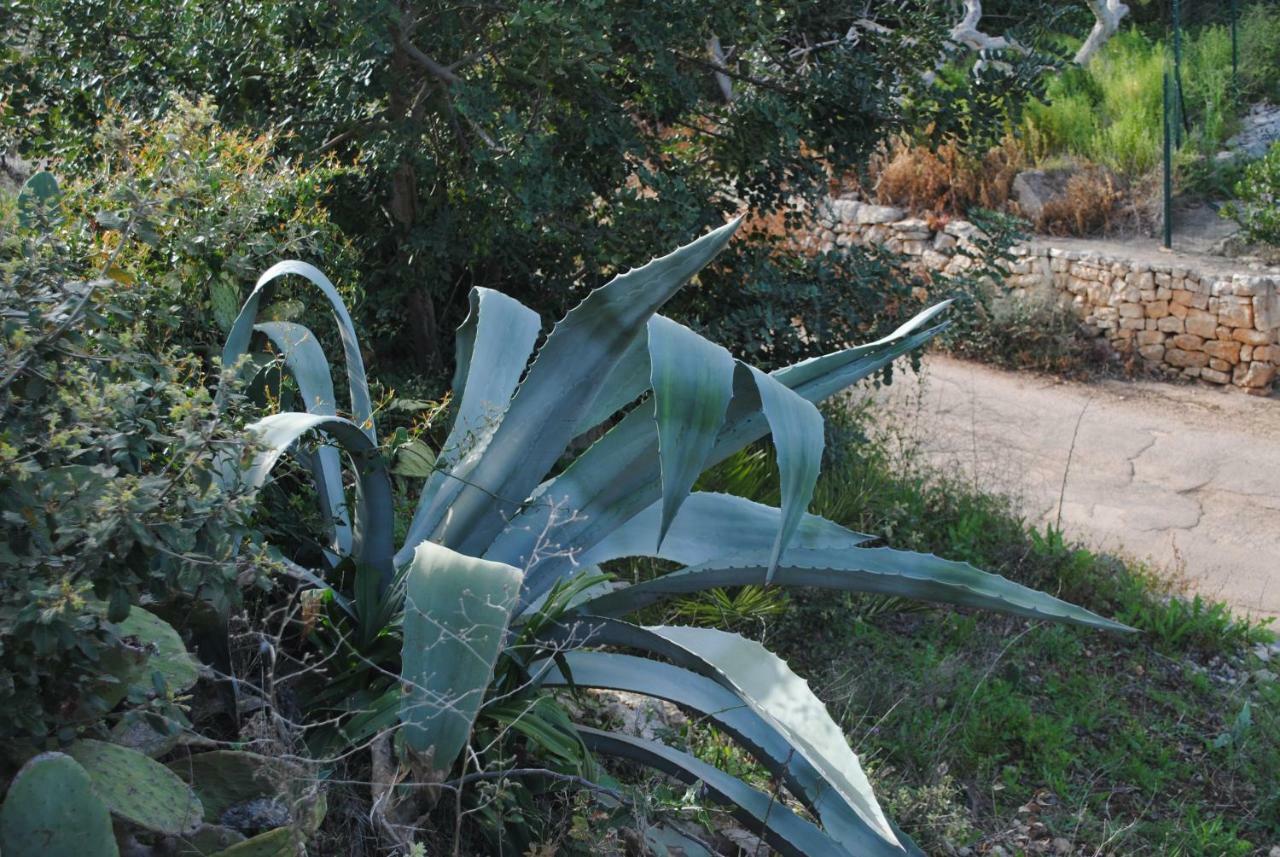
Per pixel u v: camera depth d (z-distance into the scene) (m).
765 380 2.52
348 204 5.45
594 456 3.13
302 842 2.06
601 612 2.95
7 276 1.98
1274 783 4.59
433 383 5.51
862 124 6.36
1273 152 12.01
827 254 6.49
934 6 6.25
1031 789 4.46
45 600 1.73
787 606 5.07
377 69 5.09
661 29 5.46
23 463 1.80
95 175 3.68
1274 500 8.47
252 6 5.05
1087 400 10.47
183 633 2.54
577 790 2.72
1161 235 12.14
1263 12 15.05
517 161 5.05
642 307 2.90
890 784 3.89
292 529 3.09
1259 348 10.61
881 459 6.96
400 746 2.33
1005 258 6.51
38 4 4.90
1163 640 5.77
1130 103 13.46
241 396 2.22
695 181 6.19
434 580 2.36
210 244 3.40
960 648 5.25
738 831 3.27
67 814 1.80
